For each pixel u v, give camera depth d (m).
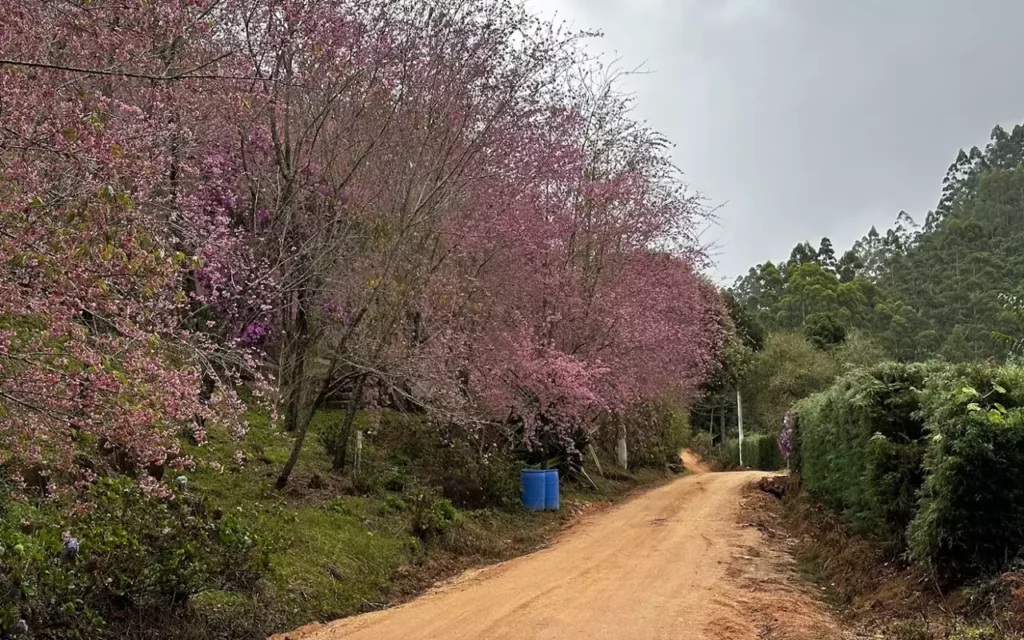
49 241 5.34
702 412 54.59
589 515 16.89
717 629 7.06
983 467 6.83
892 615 7.12
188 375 6.59
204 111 9.96
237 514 7.53
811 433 14.62
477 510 14.01
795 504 15.48
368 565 9.54
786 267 106.75
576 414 17.78
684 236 21.38
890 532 8.98
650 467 32.72
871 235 107.94
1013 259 62.69
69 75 6.61
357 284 12.12
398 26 12.74
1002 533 6.78
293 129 12.96
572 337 18.58
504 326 16.23
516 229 15.62
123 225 5.64
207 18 9.02
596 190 18.59
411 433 16.02
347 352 11.84
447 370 13.77
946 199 102.00
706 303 24.62
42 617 5.31
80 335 5.46
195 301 10.98
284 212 12.05
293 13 10.64
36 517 6.45
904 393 9.72
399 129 12.90
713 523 14.30
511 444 17.44
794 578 9.56
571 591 8.79
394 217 12.66
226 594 7.15
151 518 6.45
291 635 7.12
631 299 19.31
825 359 44.31
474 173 13.82
